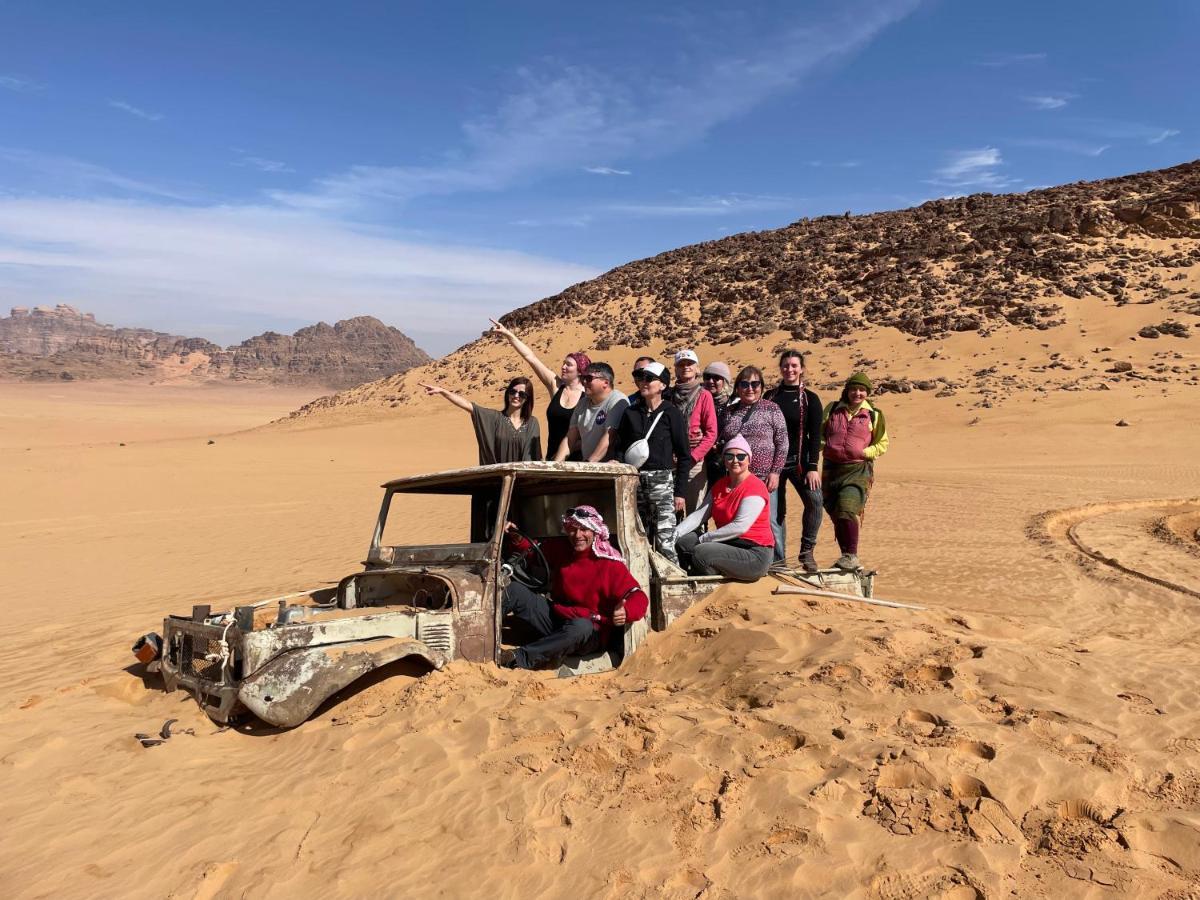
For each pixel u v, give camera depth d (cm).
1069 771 407
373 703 541
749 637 589
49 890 379
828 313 10238
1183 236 10312
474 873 370
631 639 620
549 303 14512
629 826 394
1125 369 6838
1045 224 10806
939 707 483
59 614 1102
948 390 6988
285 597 727
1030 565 1263
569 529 605
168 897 368
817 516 835
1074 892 331
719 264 13400
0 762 525
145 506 2564
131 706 632
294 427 12406
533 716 502
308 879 376
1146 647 673
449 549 623
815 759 437
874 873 347
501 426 768
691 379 770
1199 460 3906
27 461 3562
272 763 495
